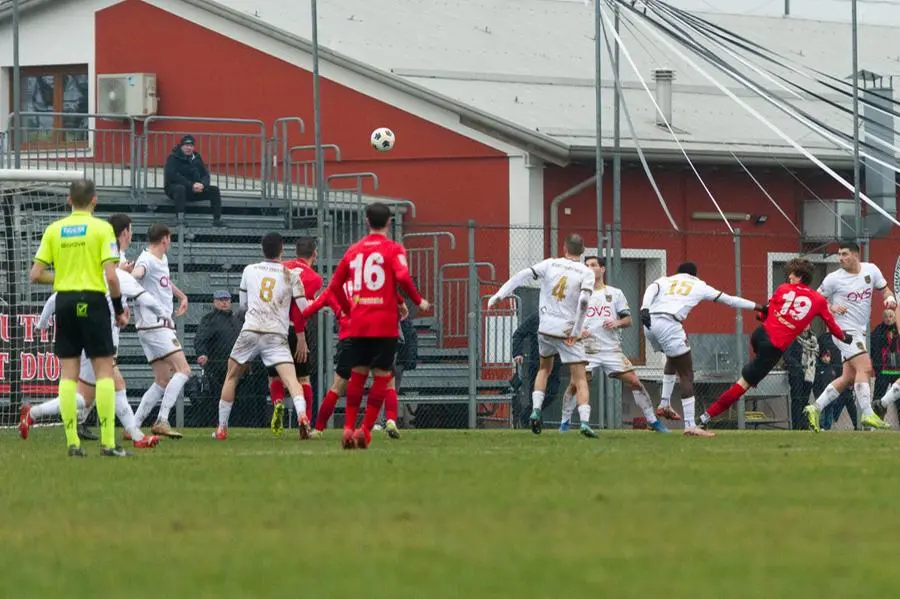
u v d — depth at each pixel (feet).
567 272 213.05
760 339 220.23
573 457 158.40
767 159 363.76
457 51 404.98
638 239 359.25
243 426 276.82
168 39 395.14
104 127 400.67
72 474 138.21
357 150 369.09
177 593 75.77
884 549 89.35
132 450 177.99
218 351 272.72
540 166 351.05
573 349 213.66
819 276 378.53
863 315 253.44
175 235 323.98
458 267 351.25
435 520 101.81
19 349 247.50
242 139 383.24
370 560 85.81
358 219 324.80
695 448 179.63
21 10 414.00
